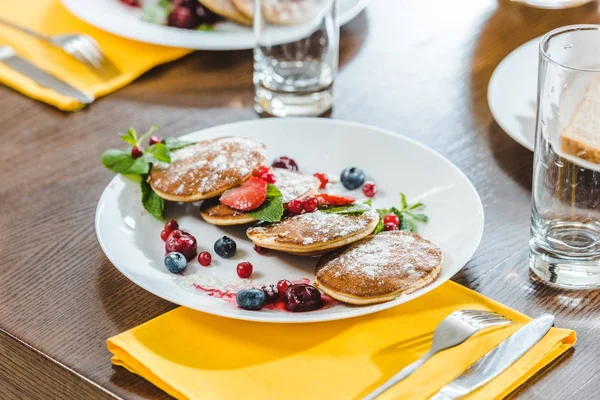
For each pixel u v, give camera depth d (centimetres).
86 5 144
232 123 121
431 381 94
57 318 102
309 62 129
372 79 136
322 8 128
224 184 110
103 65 137
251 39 137
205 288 103
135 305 103
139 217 111
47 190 118
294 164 117
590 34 104
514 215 112
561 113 100
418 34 145
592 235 102
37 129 127
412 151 116
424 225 109
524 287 104
